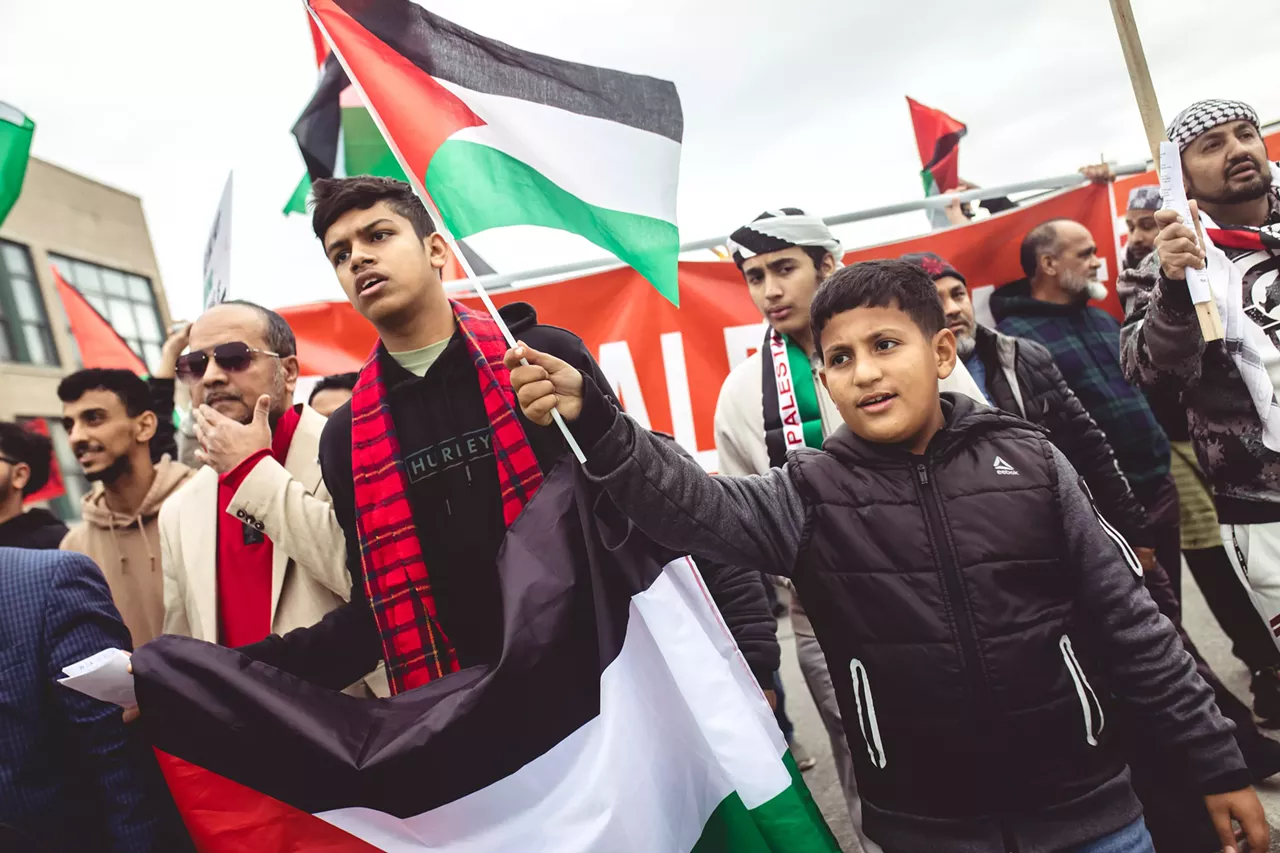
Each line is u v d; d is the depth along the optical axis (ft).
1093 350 11.45
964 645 5.32
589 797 5.32
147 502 9.96
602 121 6.51
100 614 6.55
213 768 5.53
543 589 5.62
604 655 5.48
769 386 9.79
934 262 9.62
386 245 6.40
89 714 6.27
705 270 12.91
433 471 6.58
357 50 6.04
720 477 5.93
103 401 9.75
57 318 58.08
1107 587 5.46
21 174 9.07
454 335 6.73
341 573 7.45
